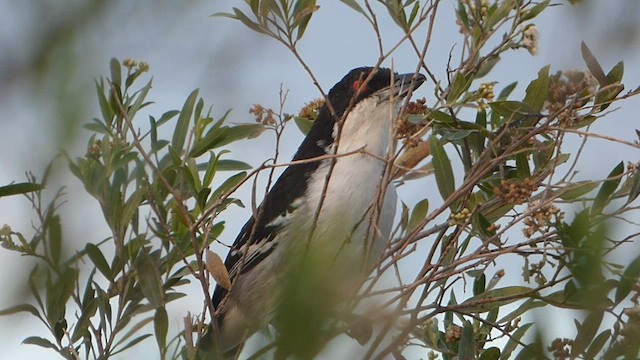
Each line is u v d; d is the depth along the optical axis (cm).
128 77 812
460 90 757
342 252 756
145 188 812
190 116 886
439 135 827
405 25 781
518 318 783
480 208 793
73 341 790
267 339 341
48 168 337
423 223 712
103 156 799
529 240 714
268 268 1028
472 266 713
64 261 450
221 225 857
